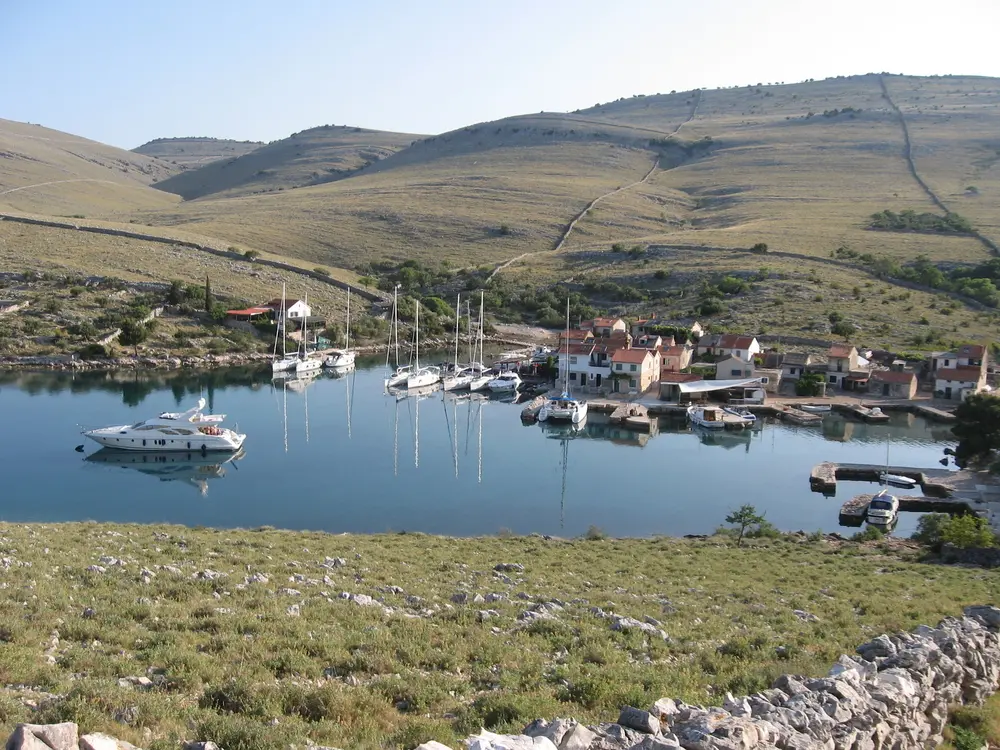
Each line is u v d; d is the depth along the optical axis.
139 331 152.62
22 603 25.19
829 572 46.72
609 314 195.88
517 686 21.55
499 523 69.38
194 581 30.34
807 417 112.75
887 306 177.62
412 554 44.75
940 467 90.44
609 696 20.86
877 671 22.17
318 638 24.00
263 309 171.88
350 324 179.38
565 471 87.88
